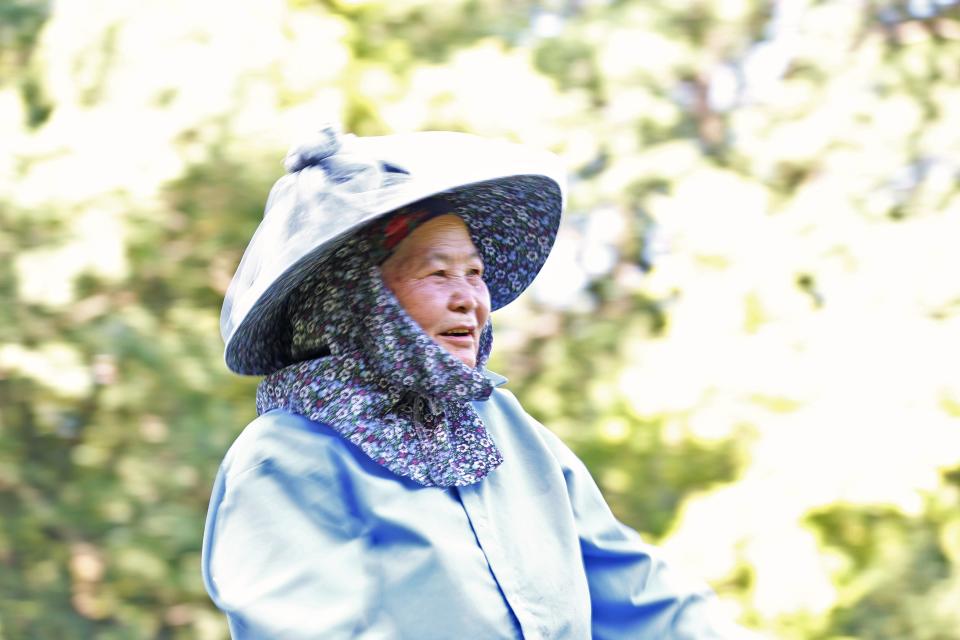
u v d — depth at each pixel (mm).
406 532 5051
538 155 5625
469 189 5797
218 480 5336
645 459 14484
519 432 5754
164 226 14422
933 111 15500
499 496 5383
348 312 5285
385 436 5191
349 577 4926
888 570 14320
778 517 14016
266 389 5535
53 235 14320
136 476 14359
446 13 15445
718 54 15680
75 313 14656
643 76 15352
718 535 14000
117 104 14312
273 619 4754
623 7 15656
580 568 5438
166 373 14422
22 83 14945
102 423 14516
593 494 5863
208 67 14273
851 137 15383
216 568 4973
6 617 14547
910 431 14109
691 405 14320
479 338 5582
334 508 5062
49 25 14750
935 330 14492
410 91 14828
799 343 14602
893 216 15562
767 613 13938
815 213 14977
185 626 14633
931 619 14172
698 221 14836
